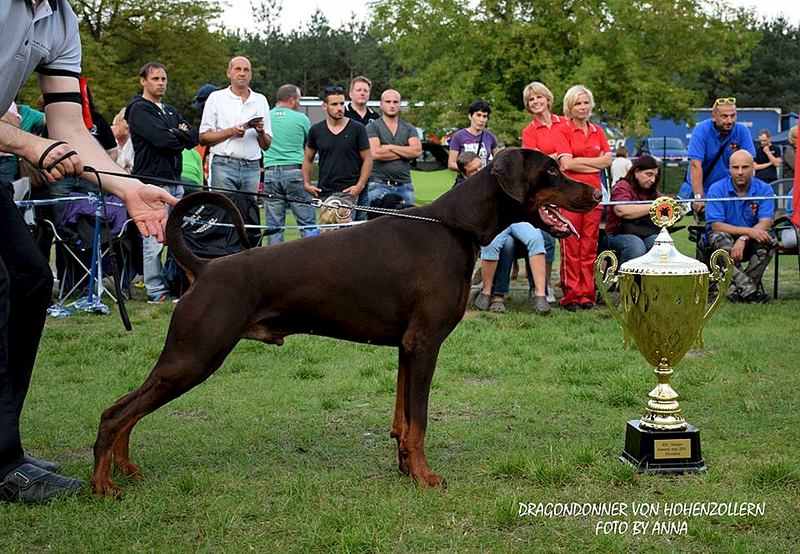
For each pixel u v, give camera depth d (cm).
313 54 5219
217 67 3253
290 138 955
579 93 813
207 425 479
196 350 360
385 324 384
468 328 758
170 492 375
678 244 1437
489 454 427
